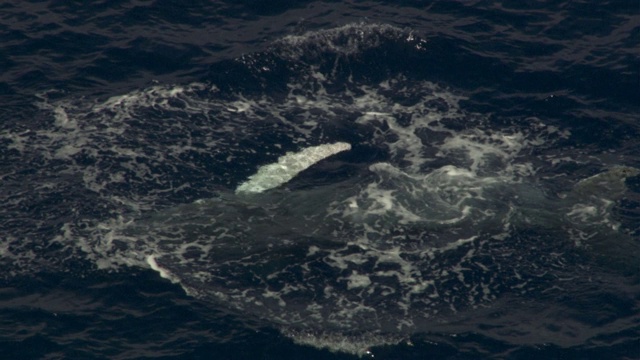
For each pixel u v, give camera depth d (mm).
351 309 108812
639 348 106250
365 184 125562
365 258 114625
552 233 118812
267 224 118375
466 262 114812
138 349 104875
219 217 119188
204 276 112312
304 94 142375
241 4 158250
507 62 148000
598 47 150875
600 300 111250
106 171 126188
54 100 138750
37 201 121125
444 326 107562
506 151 132625
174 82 143125
